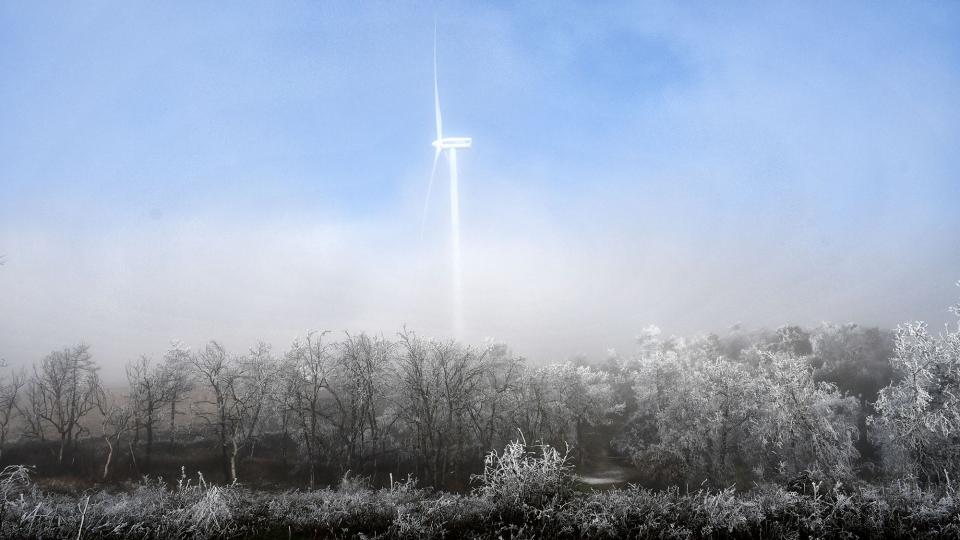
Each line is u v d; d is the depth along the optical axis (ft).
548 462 74.38
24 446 162.71
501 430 168.55
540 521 67.82
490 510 69.77
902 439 107.86
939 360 105.50
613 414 204.03
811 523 68.59
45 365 172.65
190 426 172.24
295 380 161.48
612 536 65.77
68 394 169.78
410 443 164.96
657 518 69.87
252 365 167.02
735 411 140.46
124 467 151.84
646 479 145.79
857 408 151.02
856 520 69.51
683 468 142.10
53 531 56.59
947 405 102.32
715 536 68.18
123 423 156.87
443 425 158.61
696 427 145.48
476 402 166.40
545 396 176.04
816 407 122.52
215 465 156.15
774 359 132.67
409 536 63.82
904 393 108.88
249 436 160.45
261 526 69.36
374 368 162.71
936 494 79.61
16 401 167.43
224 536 64.85
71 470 150.10
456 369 164.55
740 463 150.30
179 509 64.44
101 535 58.13
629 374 221.87
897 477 108.58
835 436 118.01
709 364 157.79
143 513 64.23
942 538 66.18
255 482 145.07
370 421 157.28
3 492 61.41
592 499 73.00
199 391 170.60
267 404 163.73
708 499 72.43
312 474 142.41
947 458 102.32
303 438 160.86
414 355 163.94
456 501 75.31
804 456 125.70
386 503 74.84
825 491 81.82
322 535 67.21
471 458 164.45
